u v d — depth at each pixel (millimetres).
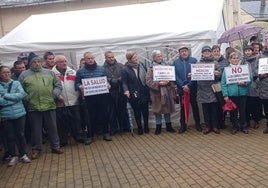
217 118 8164
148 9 10484
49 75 7219
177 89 8383
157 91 8359
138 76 8414
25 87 7023
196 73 7859
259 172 5270
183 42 8961
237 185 4855
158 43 9062
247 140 7180
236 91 7684
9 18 15938
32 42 9133
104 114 8117
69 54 9234
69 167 6402
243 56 8812
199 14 9711
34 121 7121
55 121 7352
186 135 8086
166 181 5250
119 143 7852
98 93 7836
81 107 8148
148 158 6527
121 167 6129
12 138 6738
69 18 10562
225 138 7492
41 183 5695
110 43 9109
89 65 7828
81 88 7719
